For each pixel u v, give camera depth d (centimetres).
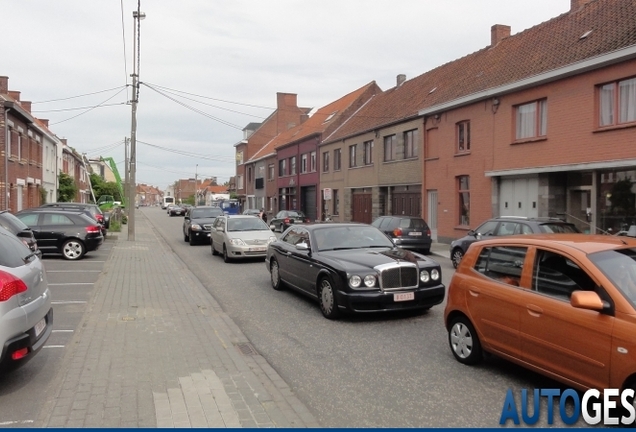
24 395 506
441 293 851
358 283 809
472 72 2311
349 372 592
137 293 1067
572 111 1611
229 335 743
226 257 1655
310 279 924
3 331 471
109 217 3234
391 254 888
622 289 449
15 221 1112
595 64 1495
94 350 654
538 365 507
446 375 577
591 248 495
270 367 600
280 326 813
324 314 869
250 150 6175
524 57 1978
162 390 517
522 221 1339
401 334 755
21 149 2861
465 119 2127
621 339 424
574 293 448
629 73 1423
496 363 616
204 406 478
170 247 2228
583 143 1573
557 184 1709
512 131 1869
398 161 2669
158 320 827
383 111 3017
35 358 623
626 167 1466
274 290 1145
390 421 459
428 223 2420
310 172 4069
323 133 3834
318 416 471
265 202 5444
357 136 3170
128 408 472
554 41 1888
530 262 533
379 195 2892
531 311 512
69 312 877
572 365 468
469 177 2108
